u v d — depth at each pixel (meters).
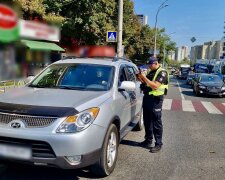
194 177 5.06
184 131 8.48
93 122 4.33
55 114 4.16
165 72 6.34
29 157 4.11
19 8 17.22
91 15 23.91
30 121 4.15
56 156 4.06
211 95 19.02
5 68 18.28
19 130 4.10
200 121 10.17
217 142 7.38
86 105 4.46
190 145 7.00
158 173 5.16
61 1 22.31
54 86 5.61
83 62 6.17
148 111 6.41
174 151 6.46
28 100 4.57
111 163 4.98
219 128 9.09
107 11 25.44
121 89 5.61
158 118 6.34
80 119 4.23
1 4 16.38
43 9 19.52
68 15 23.42
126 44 44.12
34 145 4.10
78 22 23.20
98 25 25.05
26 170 4.97
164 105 14.03
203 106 14.34
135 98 6.74
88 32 24.97
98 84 5.55
